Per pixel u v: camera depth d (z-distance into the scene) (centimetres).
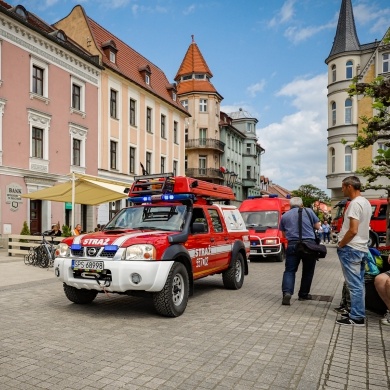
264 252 1525
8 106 2077
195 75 5066
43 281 971
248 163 6222
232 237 883
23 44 2175
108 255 607
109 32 3441
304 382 372
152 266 586
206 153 5012
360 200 569
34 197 1708
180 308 633
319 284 966
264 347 475
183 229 687
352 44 3512
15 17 2080
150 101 3509
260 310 671
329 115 3622
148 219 736
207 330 547
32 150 2247
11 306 697
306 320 602
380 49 3306
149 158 3528
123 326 567
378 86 714
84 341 495
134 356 442
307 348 472
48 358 436
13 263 1352
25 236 1573
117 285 588
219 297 793
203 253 740
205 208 802
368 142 948
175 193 796
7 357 439
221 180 5194
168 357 439
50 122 2366
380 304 624
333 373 393
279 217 1648
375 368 407
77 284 629
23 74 2175
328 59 3644
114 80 2998
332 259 1652
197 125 4938
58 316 625
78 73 2616
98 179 1573
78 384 369
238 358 437
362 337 512
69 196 1712
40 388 361
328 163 3612
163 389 359
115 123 3002
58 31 2527
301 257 717
